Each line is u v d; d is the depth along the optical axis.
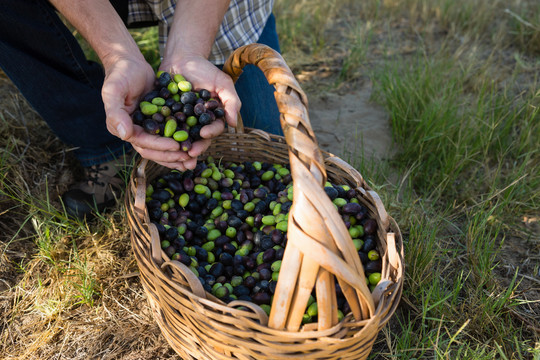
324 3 1.83
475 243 0.97
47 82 0.92
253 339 0.65
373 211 0.80
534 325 0.84
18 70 0.91
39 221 0.94
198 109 0.79
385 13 1.86
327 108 1.36
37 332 0.83
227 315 0.67
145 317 0.86
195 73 0.84
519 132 1.22
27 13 0.88
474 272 0.91
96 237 0.97
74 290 0.88
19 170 1.03
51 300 0.86
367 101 1.38
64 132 0.99
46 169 1.07
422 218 0.97
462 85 1.34
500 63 1.51
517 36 1.60
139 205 0.77
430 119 1.15
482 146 1.13
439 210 1.05
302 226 0.61
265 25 1.15
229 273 0.81
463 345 0.80
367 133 1.26
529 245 0.98
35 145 1.10
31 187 1.03
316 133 1.26
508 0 1.80
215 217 0.89
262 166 0.96
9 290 0.89
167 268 0.71
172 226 0.85
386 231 0.76
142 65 0.82
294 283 0.62
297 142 0.63
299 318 0.62
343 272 0.60
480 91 1.25
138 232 0.75
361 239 0.81
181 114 0.79
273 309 0.63
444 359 0.78
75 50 0.95
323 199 0.61
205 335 0.68
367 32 1.73
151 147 0.77
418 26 1.78
